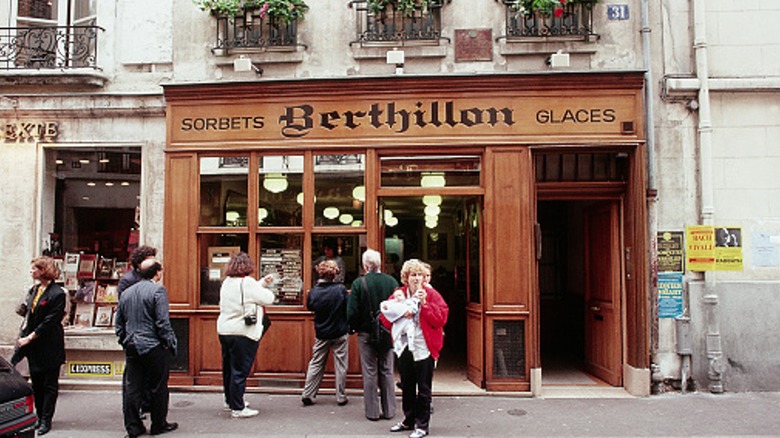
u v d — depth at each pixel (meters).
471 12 7.45
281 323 7.20
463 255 8.62
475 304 7.38
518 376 6.98
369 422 5.93
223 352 6.32
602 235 7.82
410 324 5.46
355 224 7.30
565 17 7.34
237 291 6.07
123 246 7.81
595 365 7.95
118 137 7.70
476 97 7.17
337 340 6.52
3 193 7.72
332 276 6.46
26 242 7.67
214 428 5.74
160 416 5.51
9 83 7.74
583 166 7.47
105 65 7.75
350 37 7.51
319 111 7.33
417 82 7.19
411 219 11.42
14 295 7.62
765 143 7.19
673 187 7.18
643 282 6.95
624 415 6.15
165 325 5.43
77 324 7.70
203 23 7.67
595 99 7.07
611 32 7.34
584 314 8.62
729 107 7.24
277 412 6.29
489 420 6.00
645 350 6.92
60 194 7.89
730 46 7.30
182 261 7.30
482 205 7.20
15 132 7.75
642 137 7.00
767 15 7.30
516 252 7.04
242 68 7.36
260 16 7.36
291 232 7.33
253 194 7.36
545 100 7.11
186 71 7.65
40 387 5.72
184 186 7.37
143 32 7.77
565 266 10.00
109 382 7.28
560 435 5.53
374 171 7.25
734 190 7.16
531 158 7.11
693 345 7.02
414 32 7.43
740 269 7.07
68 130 7.73
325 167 7.36
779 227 7.11
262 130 7.37
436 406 6.52
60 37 7.93
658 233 7.12
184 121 7.43
